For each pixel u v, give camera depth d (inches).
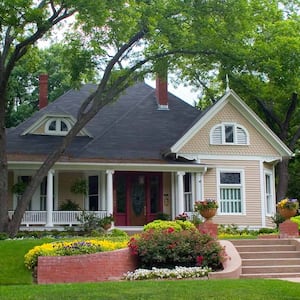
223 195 1173.7
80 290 472.1
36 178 917.2
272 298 439.5
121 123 1237.7
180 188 1121.4
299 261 689.6
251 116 1202.6
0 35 899.4
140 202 1165.7
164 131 1235.2
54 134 1186.6
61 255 616.7
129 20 866.8
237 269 625.3
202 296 446.0
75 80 976.3
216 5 910.4
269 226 1202.0
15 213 900.6
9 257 664.4
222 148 1181.1
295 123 1439.5
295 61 987.3
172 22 905.5
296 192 1556.3
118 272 625.6
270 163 1243.2
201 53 964.0
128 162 1095.6
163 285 501.0
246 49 968.3
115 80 997.8
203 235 663.1
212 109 1175.6
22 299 430.3
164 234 655.1
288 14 1315.2
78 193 1135.0
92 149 1139.3
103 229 1037.2
